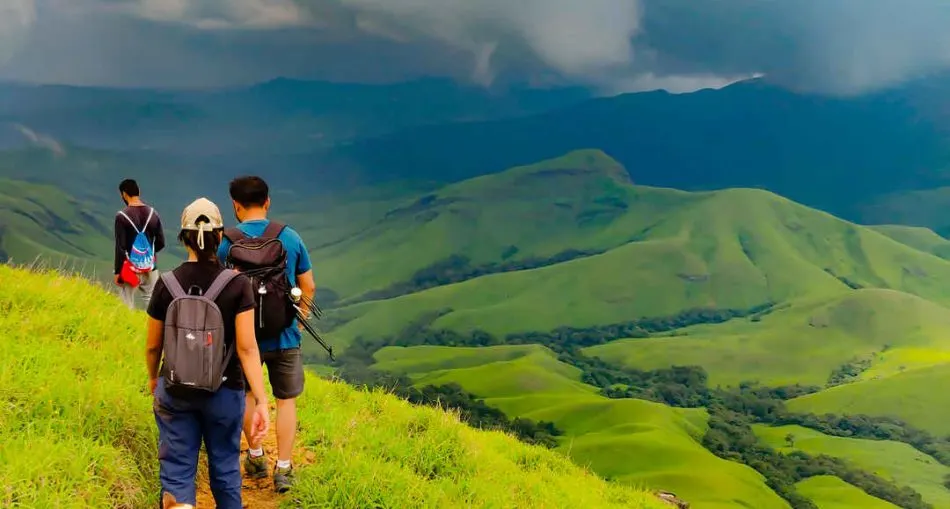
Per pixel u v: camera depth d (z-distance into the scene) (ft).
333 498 26.43
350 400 44.11
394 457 34.37
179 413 20.38
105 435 24.54
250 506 26.32
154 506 24.06
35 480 20.86
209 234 20.49
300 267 25.93
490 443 54.80
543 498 40.47
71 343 32.89
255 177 25.88
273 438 32.76
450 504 30.55
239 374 21.06
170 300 20.12
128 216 43.42
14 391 24.98
